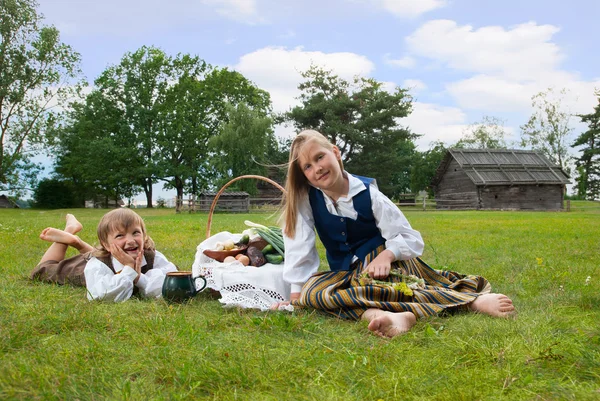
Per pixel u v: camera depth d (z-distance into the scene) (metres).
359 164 49.53
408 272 3.33
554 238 9.52
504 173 39.50
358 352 2.33
